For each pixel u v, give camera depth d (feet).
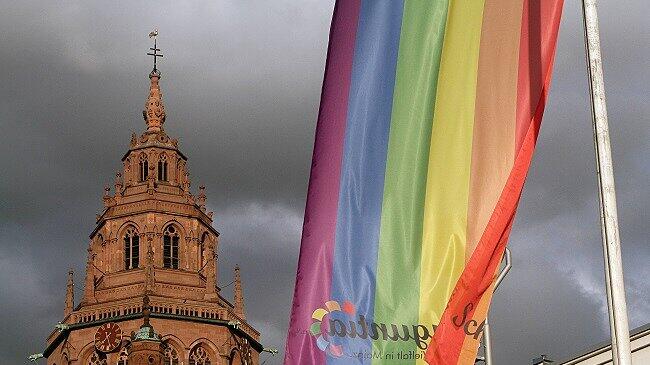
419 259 103.04
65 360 620.49
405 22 108.06
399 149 105.50
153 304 619.26
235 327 629.10
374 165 105.29
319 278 102.78
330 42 107.86
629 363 93.86
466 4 108.17
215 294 639.35
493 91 106.22
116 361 611.47
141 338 598.34
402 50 107.55
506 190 103.86
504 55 106.73
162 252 650.84
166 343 612.29
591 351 207.00
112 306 620.90
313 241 103.71
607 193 98.07
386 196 104.53
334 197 104.68
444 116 106.11
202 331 622.13
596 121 100.22
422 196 104.53
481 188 104.42
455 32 107.76
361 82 106.93
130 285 635.66
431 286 102.32
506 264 124.47
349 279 102.63
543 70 105.40
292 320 102.17
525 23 106.73
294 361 101.14
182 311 621.72
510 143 104.88
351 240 103.55
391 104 106.52
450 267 102.68
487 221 103.55
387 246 103.40
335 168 105.29
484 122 105.70
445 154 105.40
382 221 103.96
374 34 107.86
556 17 106.11
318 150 105.91
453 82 106.73
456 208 104.12
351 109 106.42
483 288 102.47
